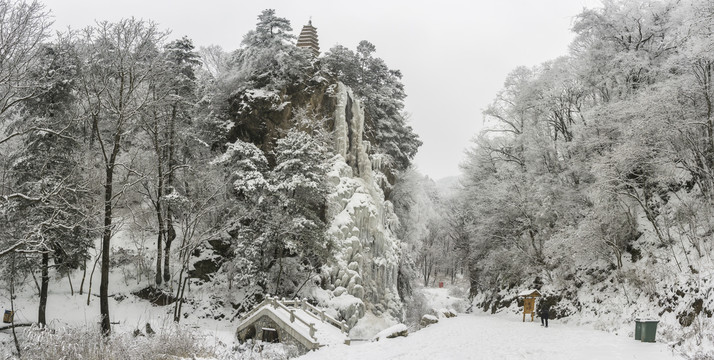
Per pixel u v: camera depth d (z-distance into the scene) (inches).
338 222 1406.3
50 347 481.4
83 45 1005.8
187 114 1374.3
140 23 928.3
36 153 987.3
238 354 772.6
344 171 1555.1
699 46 833.5
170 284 1222.3
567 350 639.1
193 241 1146.0
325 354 726.5
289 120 1534.2
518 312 1343.5
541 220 1343.5
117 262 1245.1
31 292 1085.1
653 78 1107.3
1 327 905.5
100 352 493.4
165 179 1283.2
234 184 1245.1
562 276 1234.0
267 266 1249.4
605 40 1215.6
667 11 1147.3
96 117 855.7
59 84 1012.5
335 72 1865.2
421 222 2908.5
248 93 1542.8
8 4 635.5
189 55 1382.9
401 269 1856.5
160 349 563.8
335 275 1344.7
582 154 1187.9
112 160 846.5
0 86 668.7
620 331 855.7
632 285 957.8
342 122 1668.3
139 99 1003.3
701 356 525.3
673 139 900.6
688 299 756.6
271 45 1622.8
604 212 1013.2
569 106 1368.1
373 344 804.6
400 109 2111.2
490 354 620.1
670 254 901.2
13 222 840.3
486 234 1566.2
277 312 914.7
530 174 1450.5
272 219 1190.9
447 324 1066.1
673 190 1023.0
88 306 1082.1
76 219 963.3
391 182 1956.2
